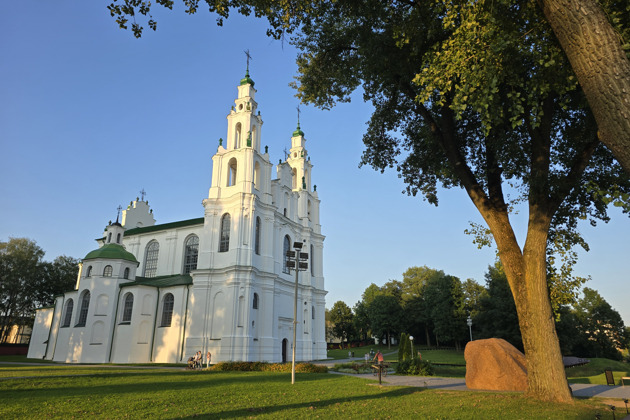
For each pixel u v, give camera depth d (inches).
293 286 2076.8
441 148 726.5
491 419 397.4
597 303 3016.7
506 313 2080.5
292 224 2185.0
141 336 1780.3
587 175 617.9
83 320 1878.7
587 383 891.4
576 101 540.7
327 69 768.9
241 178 1855.3
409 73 657.0
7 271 2546.8
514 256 583.5
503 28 430.6
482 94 432.1
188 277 1899.6
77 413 422.0
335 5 627.5
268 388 673.0
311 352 2085.4
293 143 2522.1
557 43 432.5
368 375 1091.3
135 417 398.0
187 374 993.5
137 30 473.4
